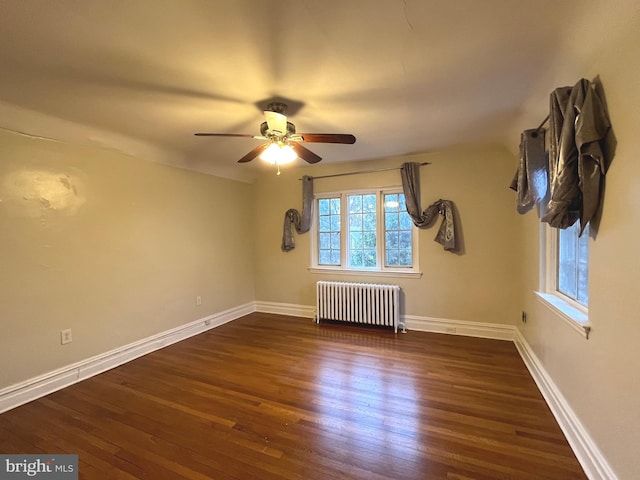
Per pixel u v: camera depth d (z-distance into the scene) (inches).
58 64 67.1
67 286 103.5
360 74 73.1
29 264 94.3
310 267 177.5
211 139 119.6
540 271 97.9
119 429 78.0
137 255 126.2
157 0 48.8
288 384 99.9
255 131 110.7
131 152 122.9
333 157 152.5
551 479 60.3
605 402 55.8
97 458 68.1
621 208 50.9
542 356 94.6
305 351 127.3
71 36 57.6
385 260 162.6
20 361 91.8
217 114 95.1
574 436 67.7
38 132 95.7
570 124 58.6
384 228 162.1
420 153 145.5
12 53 62.6
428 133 116.1
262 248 191.2
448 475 61.8
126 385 101.0
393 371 107.7
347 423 79.0
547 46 62.3
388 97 85.0
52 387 98.0
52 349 99.1
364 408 85.5
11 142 90.5
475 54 65.4
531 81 76.3
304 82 76.4
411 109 93.4
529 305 111.8
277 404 88.4
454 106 91.2
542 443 70.1
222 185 170.1
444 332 147.5
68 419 82.6
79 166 107.1
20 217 92.5
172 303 141.0
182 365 116.0
